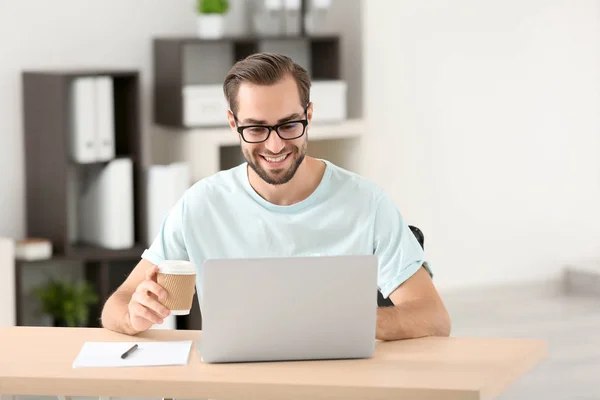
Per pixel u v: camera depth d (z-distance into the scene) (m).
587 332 6.75
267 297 2.70
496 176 7.61
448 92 7.31
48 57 6.15
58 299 5.87
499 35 7.49
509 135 7.62
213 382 2.59
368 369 2.68
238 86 2.95
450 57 7.29
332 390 2.55
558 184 7.90
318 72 6.89
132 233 6.00
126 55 6.41
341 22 7.05
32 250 5.68
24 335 3.03
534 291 7.86
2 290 5.57
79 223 6.22
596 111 8.00
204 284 2.69
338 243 3.24
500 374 2.64
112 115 5.89
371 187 3.26
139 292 2.89
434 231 7.40
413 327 2.99
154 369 2.69
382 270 3.22
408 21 7.10
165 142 6.46
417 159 7.23
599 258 8.16
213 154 6.22
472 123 7.45
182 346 2.90
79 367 2.71
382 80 7.03
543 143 7.79
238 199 3.25
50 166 5.84
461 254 7.54
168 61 6.26
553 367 5.90
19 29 6.05
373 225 3.22
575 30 7.82
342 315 2.73
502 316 7.16
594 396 5.36
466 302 7.55
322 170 3.25
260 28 6.69
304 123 2.97
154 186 5.93
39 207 5.97
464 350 2.87
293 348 2.74
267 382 2.57
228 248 3.26
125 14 6.38
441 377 2.61
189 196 3.29
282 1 6.63
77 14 6.22
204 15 6.32
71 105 5.79
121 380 2.61
